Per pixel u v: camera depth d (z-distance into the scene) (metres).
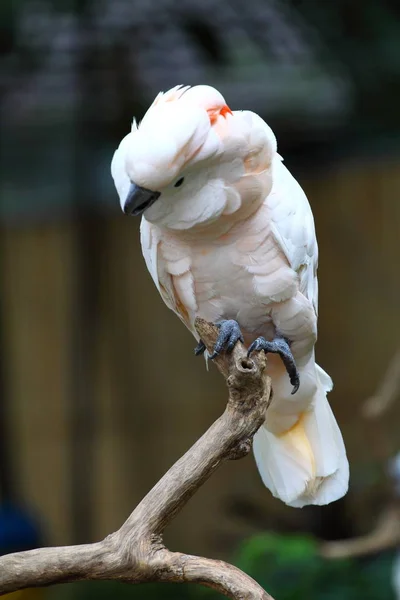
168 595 11.37
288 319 5.08
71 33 12.05
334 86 12.19
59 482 13.55
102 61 11.95
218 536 12.65
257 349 4.97
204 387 13.56
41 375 13.76
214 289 5.09
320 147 13.01
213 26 11.95
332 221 13.08
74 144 12.84
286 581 9.88
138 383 13.60
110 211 13.35
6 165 13.47
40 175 13.55
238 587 4.05
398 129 12.63
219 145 4.43
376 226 12.86
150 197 4.40
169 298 5.40
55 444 13.57
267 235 4.88
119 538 4.15
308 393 5.30
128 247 13.49
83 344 13.31
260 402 4.35
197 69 11.84
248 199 4.72
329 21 12.16
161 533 4.20
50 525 13.47
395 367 8.91
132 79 11.94
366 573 9.87
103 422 13.48
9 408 13.29
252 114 4.69
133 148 4.30
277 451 5.43
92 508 13.27
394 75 12.20
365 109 12.48
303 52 12.09
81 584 11.79
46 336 13.72
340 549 8.42
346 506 10.86
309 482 5.35
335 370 13.05
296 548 10.10
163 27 11.93
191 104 4.45
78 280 13.37
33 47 12.22
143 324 13.61
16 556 4.13
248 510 12.12
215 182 4.57
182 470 4.26
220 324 5.09
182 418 13.59
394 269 12.74
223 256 4.95
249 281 5.00
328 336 13.11
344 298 13.05
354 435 12.68
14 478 13.35
